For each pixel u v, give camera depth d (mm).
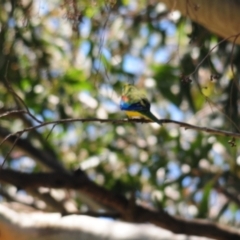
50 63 12219
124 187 12438
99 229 5172
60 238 5207
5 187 12516
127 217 8227
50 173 8484
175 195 12594
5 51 10875
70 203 12102
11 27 10320
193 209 12195
